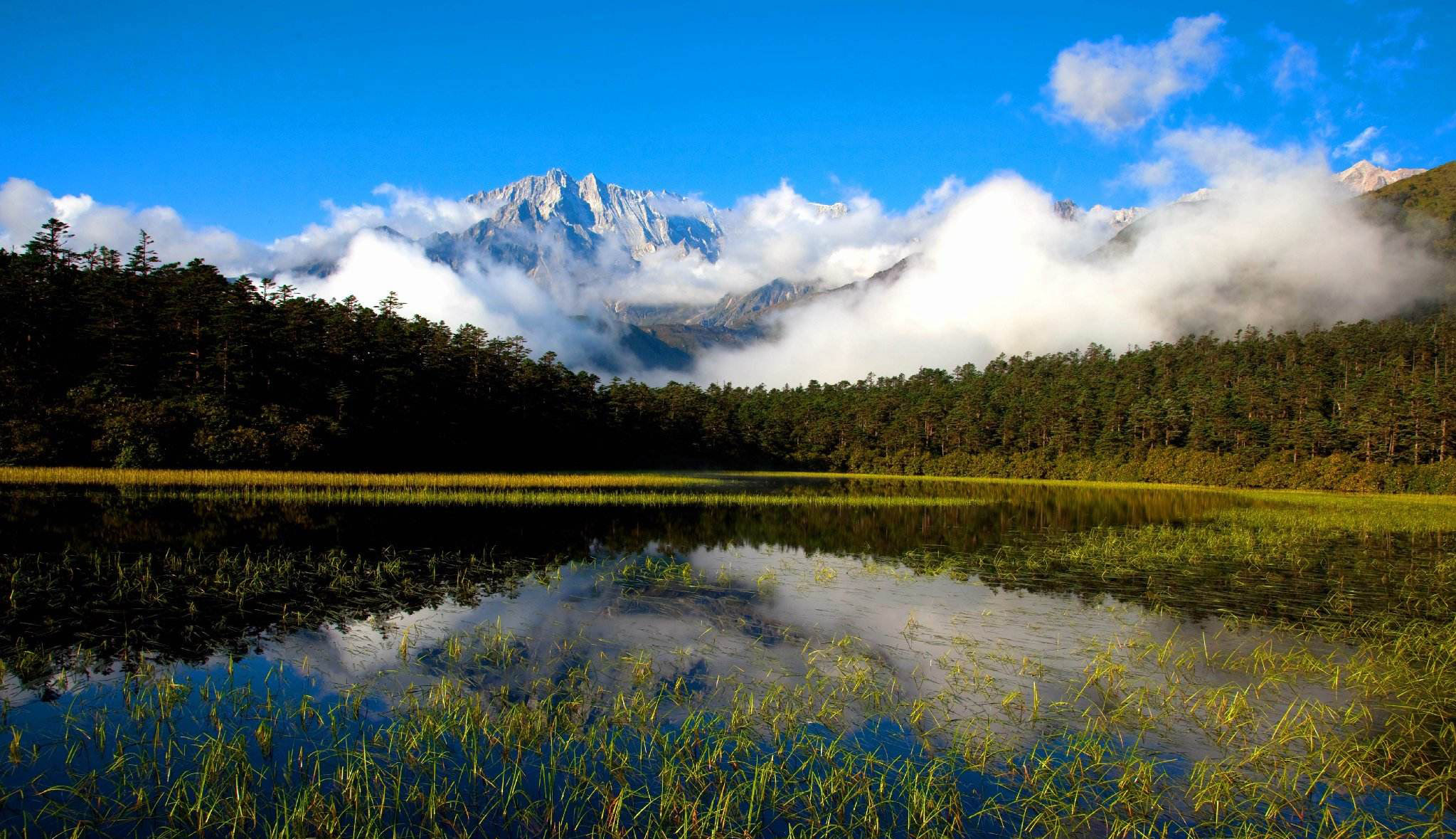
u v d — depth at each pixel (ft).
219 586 62.64
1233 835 28.48
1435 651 50.78
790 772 32.55
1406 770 34.01
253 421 198.08
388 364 256.52
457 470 262.26
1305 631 55.88
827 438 429.38
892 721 38.06
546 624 53.83
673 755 33.35
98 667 42.73
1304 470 274.98
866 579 73.56
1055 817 29.37
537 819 28.50
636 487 192.44
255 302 234.17
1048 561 85.46
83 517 99.35
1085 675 45.24
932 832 28.22
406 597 61.31
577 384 363.97
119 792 29.32
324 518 108.27
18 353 195.72
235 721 35.94
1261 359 466.70
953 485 265.54
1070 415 388.98
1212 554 92.12
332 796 29.50
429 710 37.27
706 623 55.11
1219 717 39.01
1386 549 97.91
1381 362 416.67
